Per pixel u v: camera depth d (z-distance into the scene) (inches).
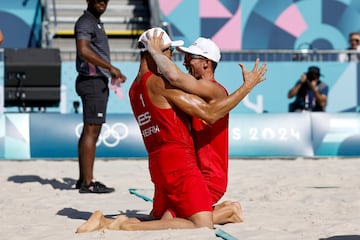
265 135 790.5
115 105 854.5
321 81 886.4
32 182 556.4
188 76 337.1
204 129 350.9
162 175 337.7
